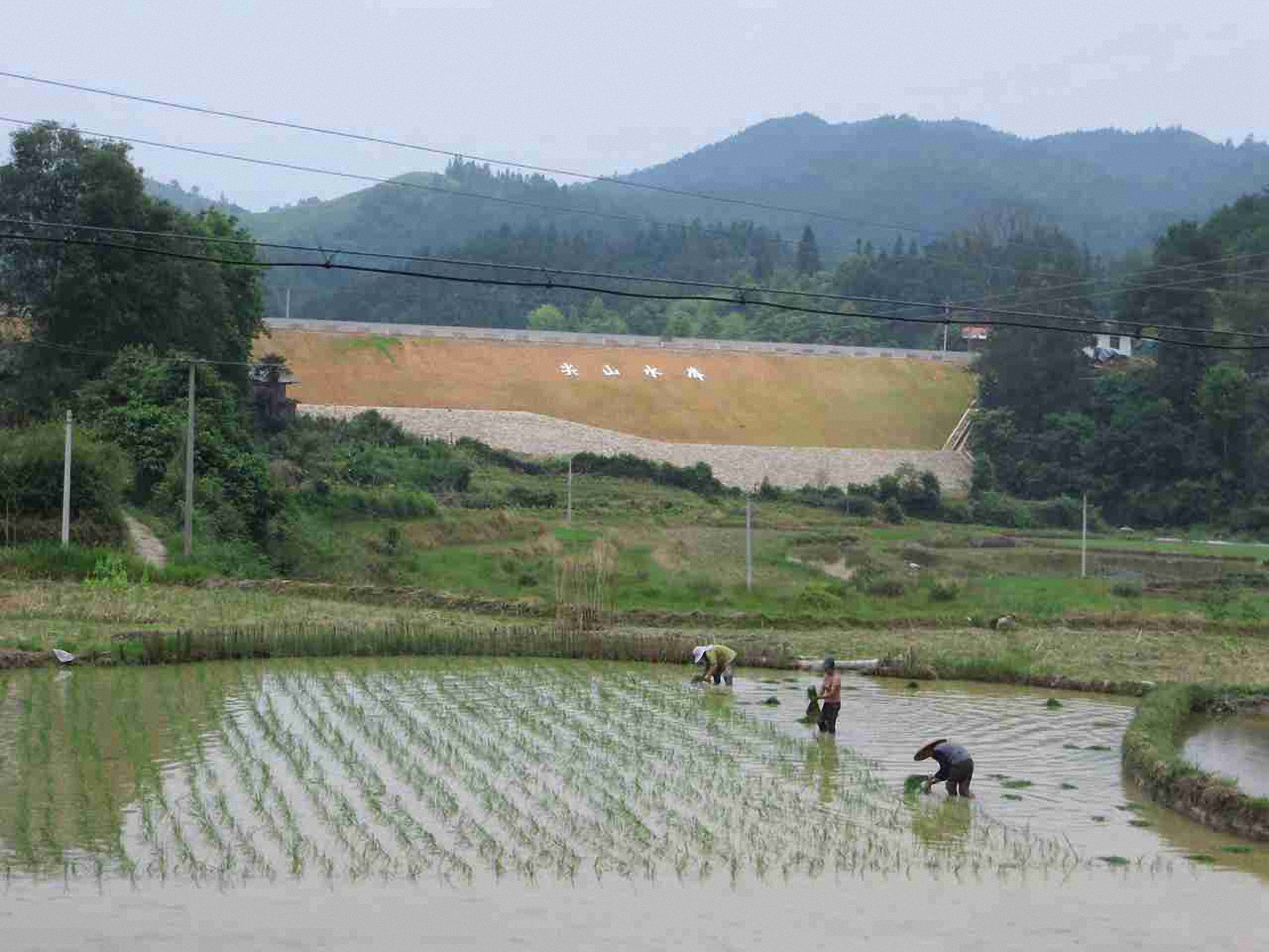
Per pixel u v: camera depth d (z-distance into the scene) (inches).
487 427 3624.5
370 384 3762.3
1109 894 604.7
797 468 3909.9
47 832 647.1
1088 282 4960.6
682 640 1371.8
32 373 2384.4
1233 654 1475.1
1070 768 890.7
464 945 513.7
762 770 841.5
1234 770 887.7
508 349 4279.0
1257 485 4131.4
